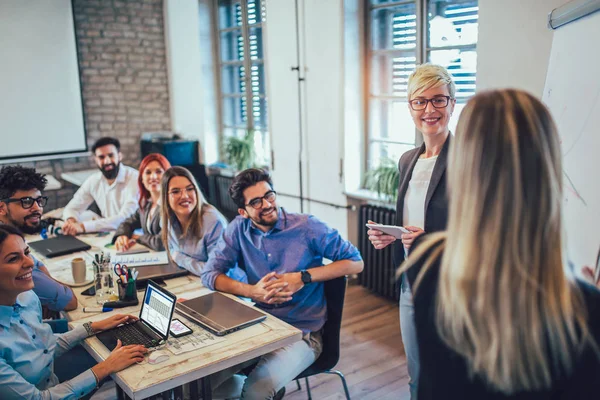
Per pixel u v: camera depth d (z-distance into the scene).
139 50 6.41
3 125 5.80
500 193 0.85
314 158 4.88
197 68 6.57
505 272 0.85
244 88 6.22
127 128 6.51
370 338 3.69
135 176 4.16
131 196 4.05
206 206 2.93
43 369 1.94
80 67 6.11
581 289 0.86
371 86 4.54
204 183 6.34
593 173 1.61
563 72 1.95
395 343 3.60
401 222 2.46
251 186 2.41
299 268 2.49
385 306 4.22
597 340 0.84
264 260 2.52
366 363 3.35
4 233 1.80
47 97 5.96
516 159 0.84
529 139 0.85
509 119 0.86
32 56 5.82
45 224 3.77
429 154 2.39
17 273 1.81
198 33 6.44
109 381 3.19
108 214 4.21
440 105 2.27
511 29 3.04
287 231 2.49
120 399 2.58
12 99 5.80
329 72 4.56
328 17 4.46
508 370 0.87
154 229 3.33
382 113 4.51
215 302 2.34
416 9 4.02
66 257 3.17
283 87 5.09
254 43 5.86
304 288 2.44
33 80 5.87
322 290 2.47
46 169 6.10
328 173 4.76
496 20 3.11
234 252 2.60
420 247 1.02
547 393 0.86
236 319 2.14
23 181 2.97
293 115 5.04
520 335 0.85
